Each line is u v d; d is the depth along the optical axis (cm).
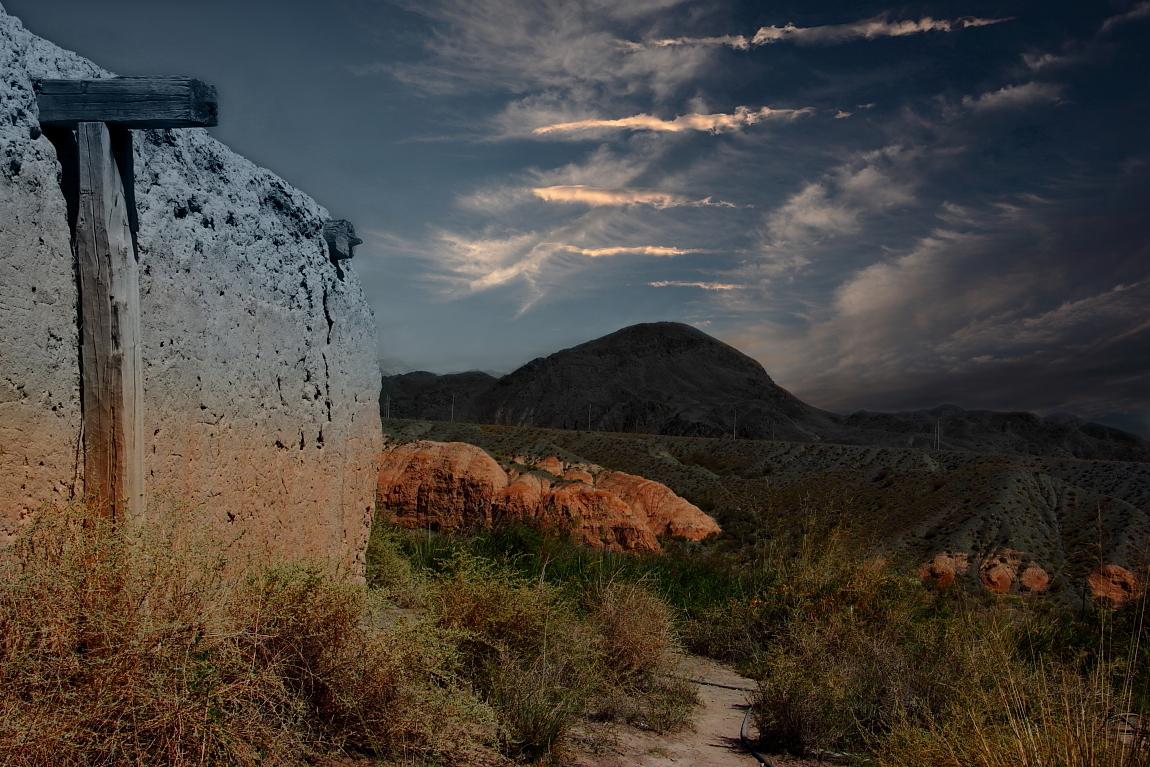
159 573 401
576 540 2034
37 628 360
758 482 5609
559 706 579
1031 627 797
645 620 795
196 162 586
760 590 1082
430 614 619
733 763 616
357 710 485
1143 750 443
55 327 440
